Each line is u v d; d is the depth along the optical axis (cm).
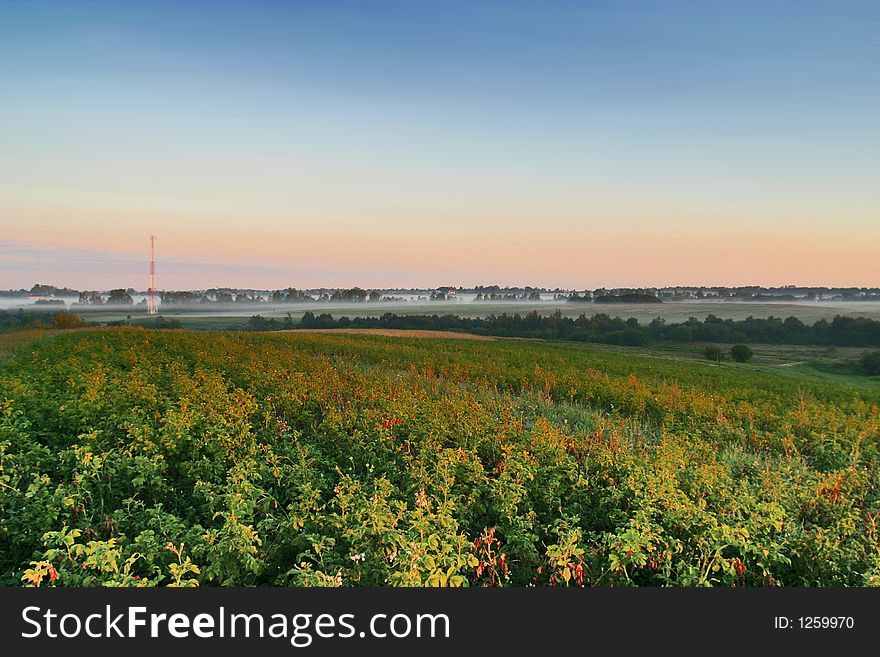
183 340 4769
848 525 896
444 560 685
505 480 982
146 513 823
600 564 789
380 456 1140
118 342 4456
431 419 1371
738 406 2277
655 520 877
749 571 780
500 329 14300
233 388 2061
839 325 12719
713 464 1125
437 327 14525
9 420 1227
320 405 1678
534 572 788
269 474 1006
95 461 930
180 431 1133
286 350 4188
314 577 665
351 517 783
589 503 993
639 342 11494
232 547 700
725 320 14588
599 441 1352
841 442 1600
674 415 1983
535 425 1421
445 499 884
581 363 4466
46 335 6031
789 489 1055
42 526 772
